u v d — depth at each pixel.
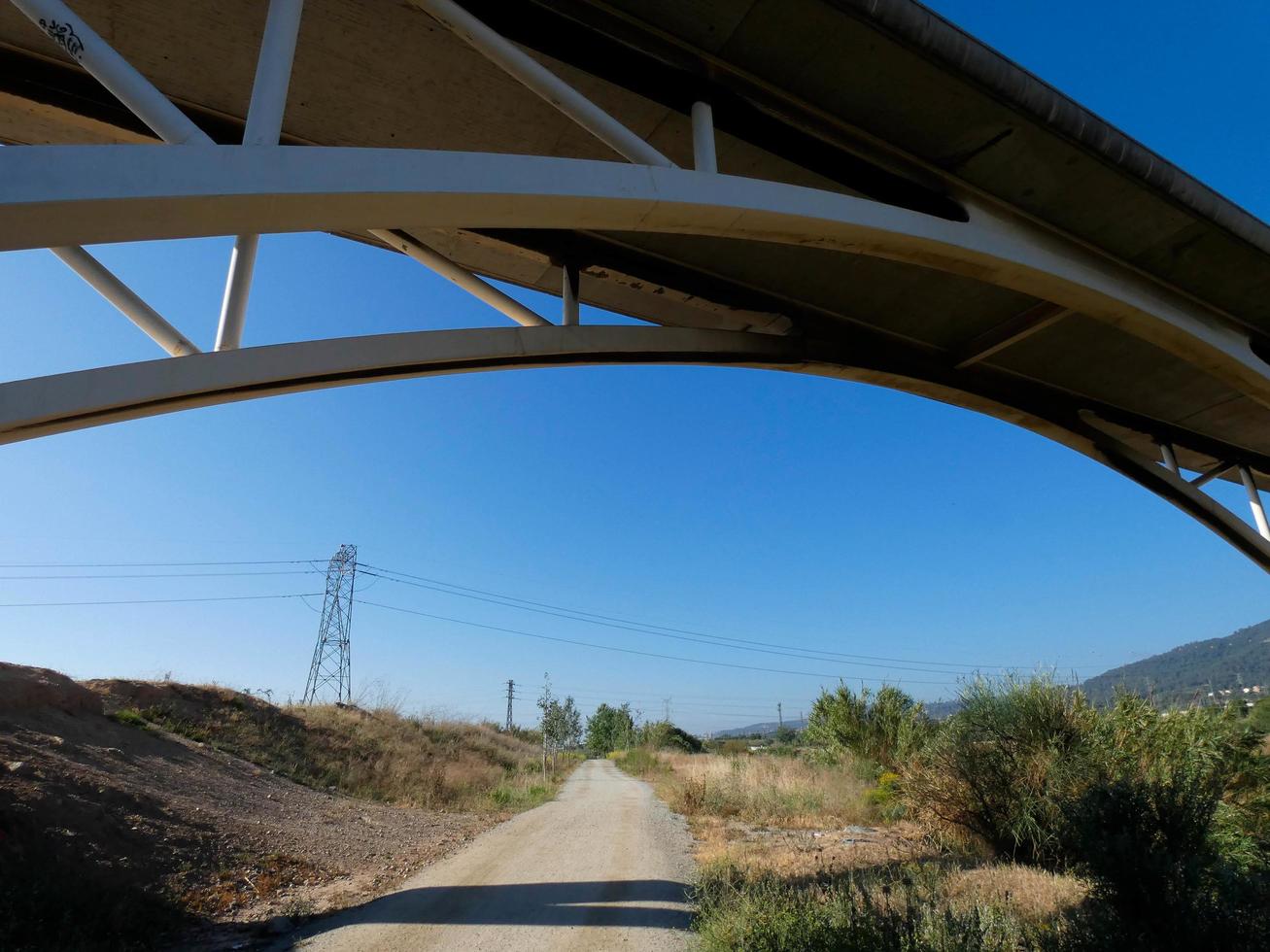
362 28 6.36
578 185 5.15
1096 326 11.68
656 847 10.91
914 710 18.91
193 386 6.40
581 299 10.97
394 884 8.75
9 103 6.62
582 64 6.61
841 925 4.84
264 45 4.38
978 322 11.63
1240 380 10.95
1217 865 5.41
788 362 11.00
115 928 6.17
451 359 7.98
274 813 12.19
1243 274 9.51
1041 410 13.84
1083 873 6.91
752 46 6.68
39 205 3.47
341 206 4.33
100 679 16.98
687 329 9.90
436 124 7.61
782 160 8.04
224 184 3.92
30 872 6.43
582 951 5.73
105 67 3.94
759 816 13.72
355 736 22.59
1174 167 8.13
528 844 11.52
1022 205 8.38
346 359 7.25
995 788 8.97
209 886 7.94
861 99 7.26
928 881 6.60
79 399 5.97
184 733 15.88
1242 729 8.98
